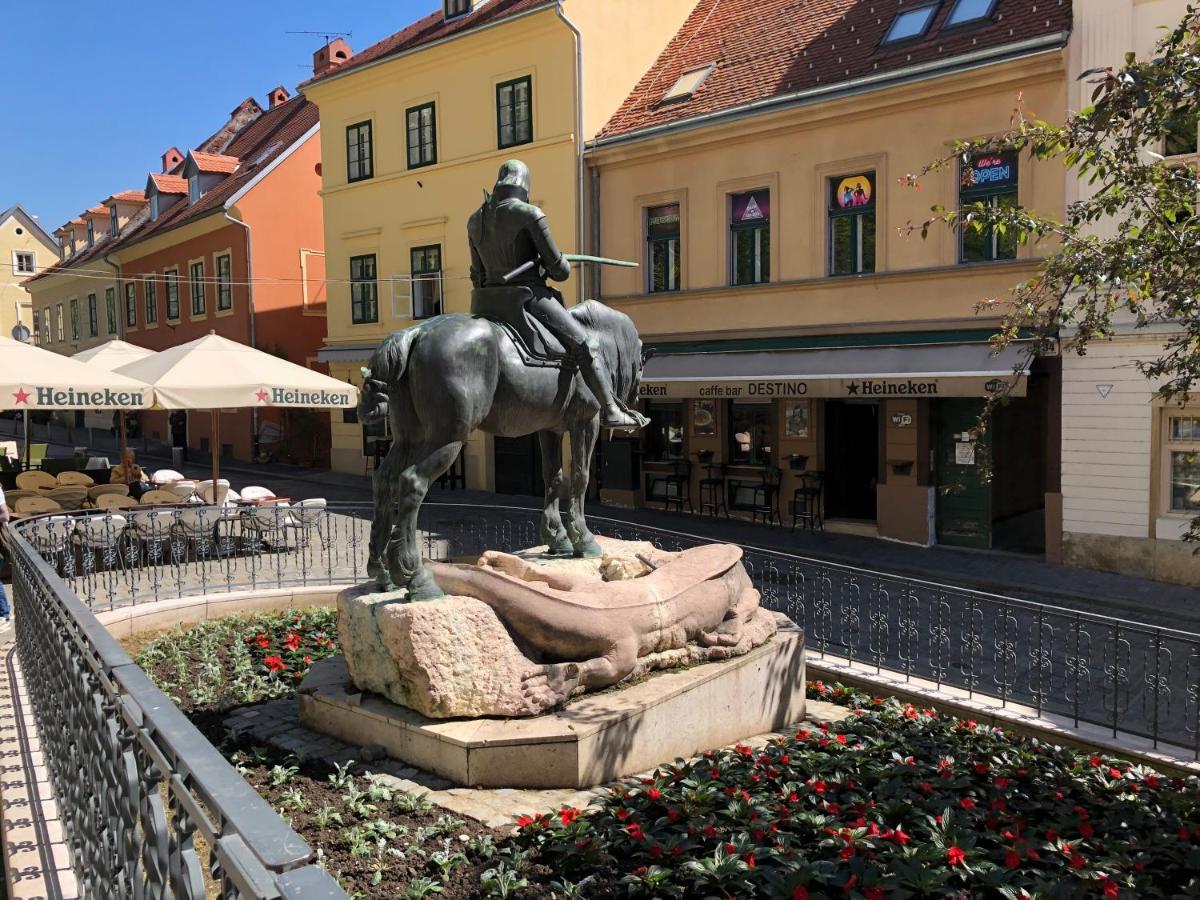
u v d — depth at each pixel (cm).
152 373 1391
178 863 235
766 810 488
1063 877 427
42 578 488
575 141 2017
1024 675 881
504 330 665
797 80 1759
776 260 1747
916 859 426
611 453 2034
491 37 2119
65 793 420
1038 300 662
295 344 2994
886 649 964
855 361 1589
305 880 163
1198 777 640
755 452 1853
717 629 711
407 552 600
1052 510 1427
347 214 2530
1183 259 560
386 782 552
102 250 3944
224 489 1470
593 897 413
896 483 1620
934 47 1591
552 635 605
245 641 893
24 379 1192
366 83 2417
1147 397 1304
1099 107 561
